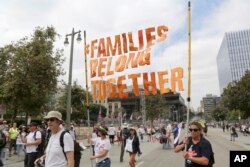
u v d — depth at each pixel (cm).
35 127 1051
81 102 6353
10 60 2434
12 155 2080
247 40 15838
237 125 7400
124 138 1750
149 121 8750
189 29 849
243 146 2859
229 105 4441
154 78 1059
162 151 2427
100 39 1186
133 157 1173
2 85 2381
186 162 557
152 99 8331
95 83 1180
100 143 807
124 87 1122
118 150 2548
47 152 513
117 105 9894
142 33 1107
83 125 6362
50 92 2589
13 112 2695
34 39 2438
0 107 2153
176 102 13062
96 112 9119
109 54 1162
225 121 13250
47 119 521
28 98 2423
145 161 1775
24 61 2388
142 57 1093
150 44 1091
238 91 4119
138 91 1099
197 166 538
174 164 1642
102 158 805
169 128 2714
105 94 1155
